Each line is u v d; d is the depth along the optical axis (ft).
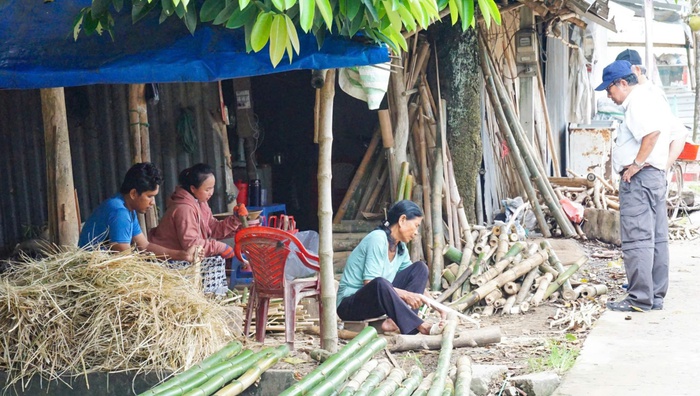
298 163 33.14
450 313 18.19
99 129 25.71
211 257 19.16
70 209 18.66
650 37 35.27
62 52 15.21
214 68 14.58
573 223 31.53
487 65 30.09
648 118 19.70
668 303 21.34
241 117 28.84
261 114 33.19
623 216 20.49
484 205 30.71
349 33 12.67
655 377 15.15
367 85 19.31
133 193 17.58
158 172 17.75
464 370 14.80
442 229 25.41
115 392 13.53
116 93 25.66
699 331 18.39
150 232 19.29
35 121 25.82
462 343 17.63
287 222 20.57
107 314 13.55
